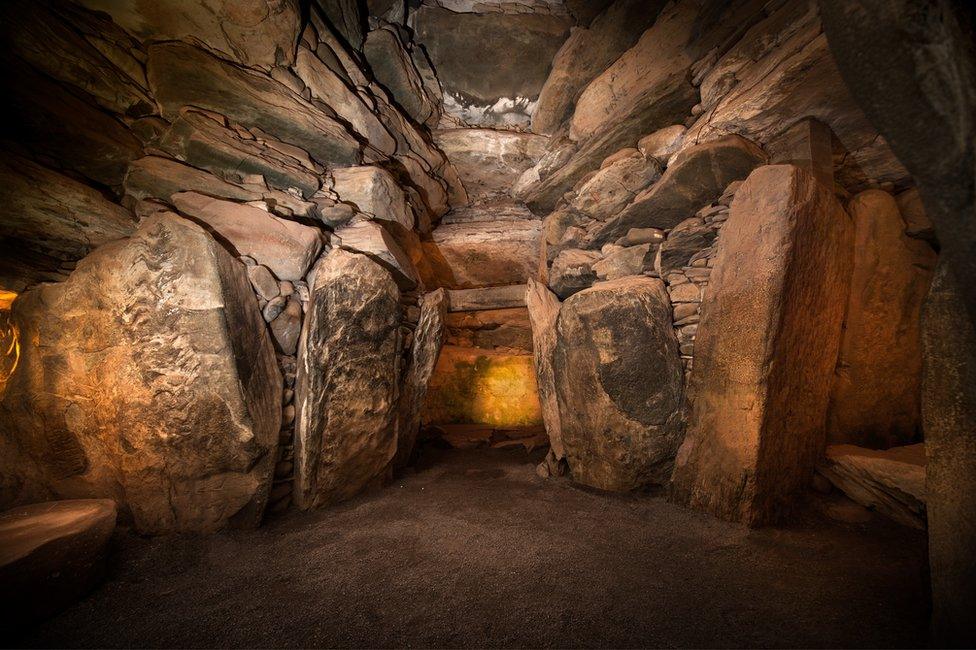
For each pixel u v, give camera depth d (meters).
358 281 3.18
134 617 1.86
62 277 2.64
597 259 4.30
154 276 2.50
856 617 1.79
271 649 1.67
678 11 3.52
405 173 4.67
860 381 3.27
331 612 1.91
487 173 5.38
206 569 2.27
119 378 2.49
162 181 2.87
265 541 2.59
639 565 2.30
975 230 1.15
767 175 2.88
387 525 2.86
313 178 3.62
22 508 2.29
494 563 2.34
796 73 2.64
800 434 2.94
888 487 2.71
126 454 2.49
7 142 2.35
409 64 4.37
